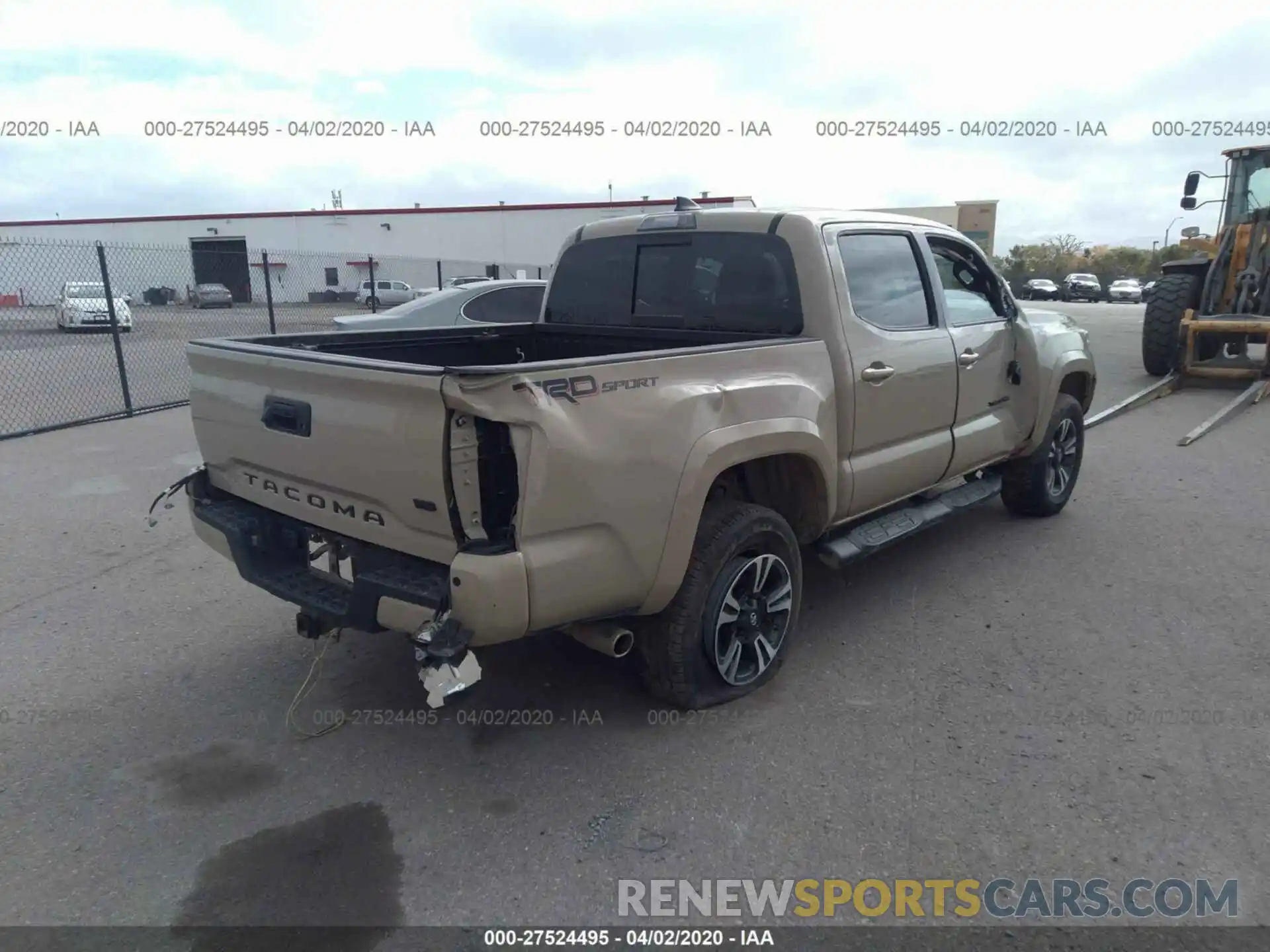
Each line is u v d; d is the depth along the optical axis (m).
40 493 7.08
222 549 3.68
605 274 4.82
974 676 3.98
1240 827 2.94
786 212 4.06
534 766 3.32
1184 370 11.40
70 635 4.47
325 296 22.03
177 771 3.31
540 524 2.80
